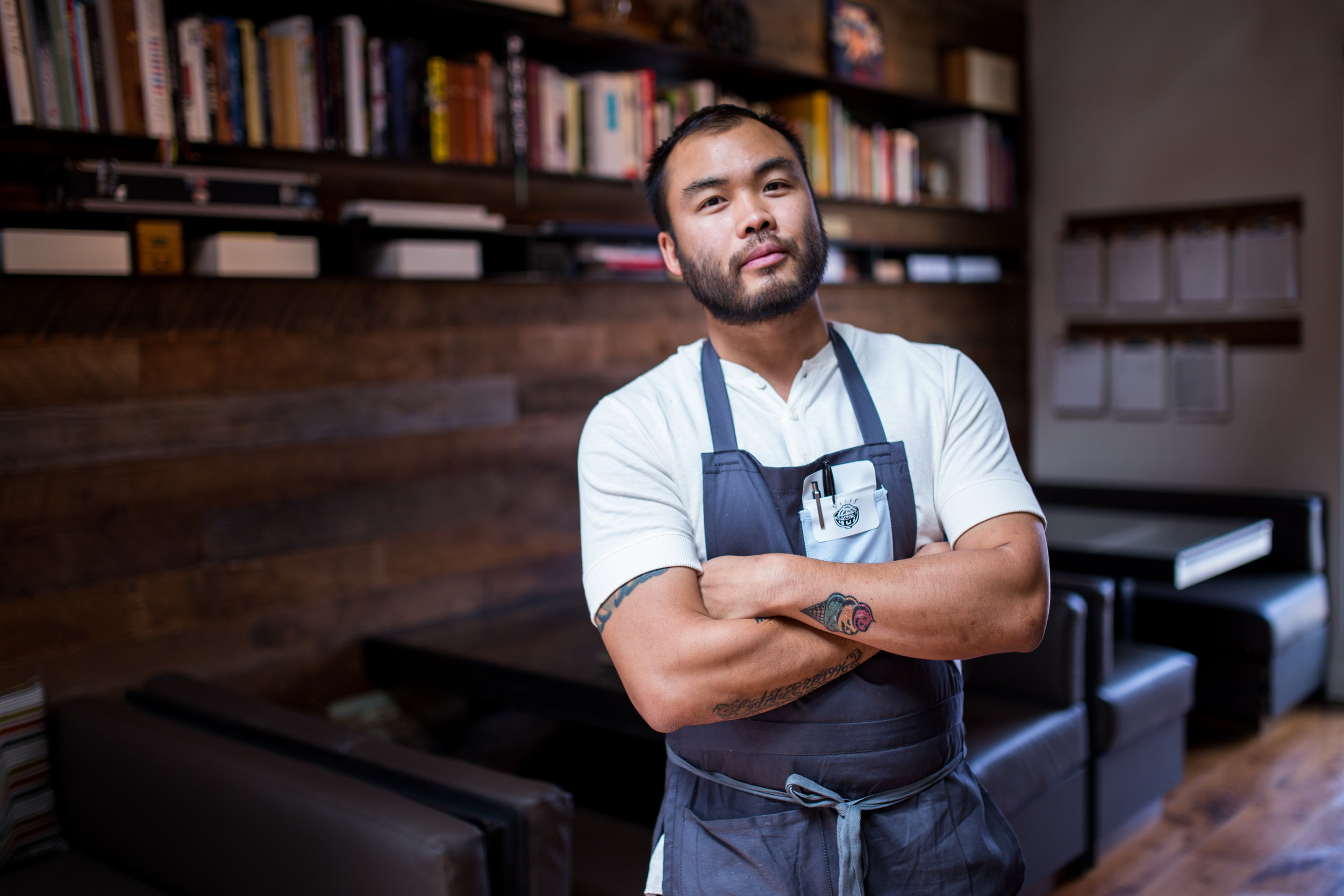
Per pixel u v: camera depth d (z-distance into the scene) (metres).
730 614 1.10
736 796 1.16
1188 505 4.28
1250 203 4.39
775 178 1.12
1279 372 4.36
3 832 2.01
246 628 2.45
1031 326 5.04
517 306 2.99
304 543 2.55
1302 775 3.32
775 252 1.12
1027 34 4.96
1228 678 3.65
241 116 2.35
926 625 1.07
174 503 2.32
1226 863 2.78
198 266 2.35
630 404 1.21
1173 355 4.62
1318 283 4.25
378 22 2.71
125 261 2.15
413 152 2.65
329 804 1.60
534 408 3.05
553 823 1.64
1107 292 4.80
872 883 1.11
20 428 2.09
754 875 1.12
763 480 1.17
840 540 1.17
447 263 2.66
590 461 1.19
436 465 2.81
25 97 2.02
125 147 2.19
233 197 2.25
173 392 2.31
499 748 2.69
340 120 2.51
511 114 2.83
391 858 1.50
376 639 2.64
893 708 1.13
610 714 2.10
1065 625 2.61
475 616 2.88
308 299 2.53
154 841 1.91
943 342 4.53
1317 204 4.23
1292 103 4.27
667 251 1.24
